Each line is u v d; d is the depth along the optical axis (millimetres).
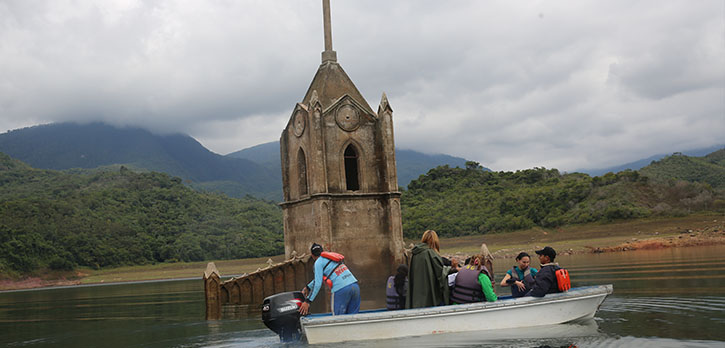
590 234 87812
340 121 20562
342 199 20203
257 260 113625
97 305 31062
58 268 103000
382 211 20734
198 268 109188
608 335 10305
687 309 13273
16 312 29172
